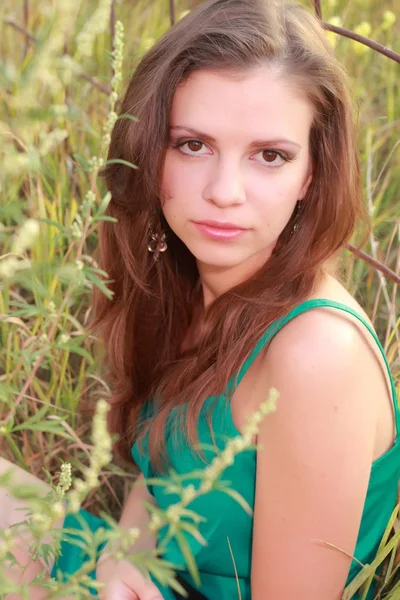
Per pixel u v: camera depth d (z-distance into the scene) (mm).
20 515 1650
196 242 1434
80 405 2156
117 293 1848
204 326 1638
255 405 1451
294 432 1355
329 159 1464
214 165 1362
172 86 1360
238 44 1310
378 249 2303
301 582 1441
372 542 1596
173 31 1425
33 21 2645
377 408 1431
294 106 1345
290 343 1383
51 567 1653
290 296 1455
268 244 1424
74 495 948
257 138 1321
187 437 1516
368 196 2150
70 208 2295
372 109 2908
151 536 1812
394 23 3221
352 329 1393
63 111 842
